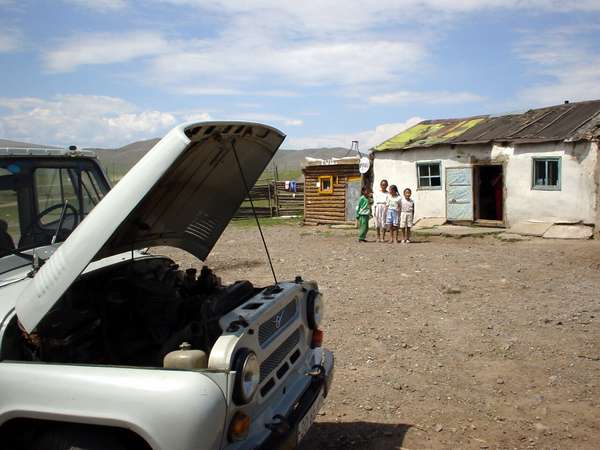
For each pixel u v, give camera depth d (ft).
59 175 12.91
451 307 24.38
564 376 16.47
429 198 59.16
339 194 71.56
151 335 10.81
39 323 8.75
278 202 91.86
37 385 8.11
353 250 43.96
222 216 12.96
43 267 8.56
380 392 15.67
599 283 28.55
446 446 12.57
